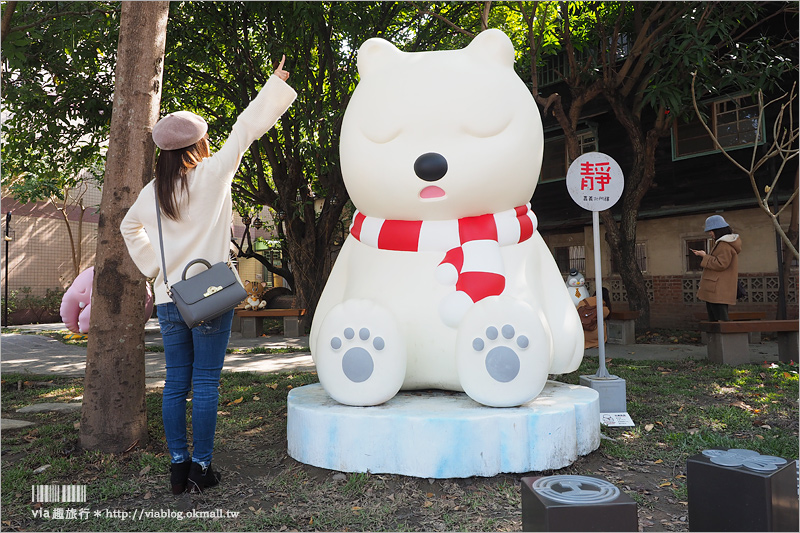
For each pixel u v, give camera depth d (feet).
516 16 34.86
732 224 37.37
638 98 34.30
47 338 37.83
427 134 11.36
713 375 19.79
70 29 25.64
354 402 10.75
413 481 10.04
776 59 31.53
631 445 12.24
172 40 31.17
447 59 11.82
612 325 31.17
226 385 19.66
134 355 12.02
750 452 7.46
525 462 10.36
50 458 11.48
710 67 30.89
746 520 6.64
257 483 10.25
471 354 10.54
